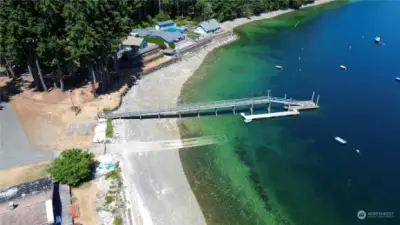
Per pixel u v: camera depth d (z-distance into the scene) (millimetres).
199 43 118125
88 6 69875
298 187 60188
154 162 63312
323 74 101938
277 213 54969
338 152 68562
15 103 77125
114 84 89188
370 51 119188
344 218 54250
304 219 54031
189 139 71000
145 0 132625
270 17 158500
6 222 42844
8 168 57844
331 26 146625
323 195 58562
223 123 77188
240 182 60781
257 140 72000
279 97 88500
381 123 77875
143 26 133500
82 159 55812
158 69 101312
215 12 145125
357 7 178500
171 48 111875
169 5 142375
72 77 90812
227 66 106438
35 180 50719
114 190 55844
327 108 83812
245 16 154375
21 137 65938
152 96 86500
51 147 63719
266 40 129375
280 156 67438
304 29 142750
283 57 113875
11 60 75750
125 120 74375
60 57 77875
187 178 60531
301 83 96438
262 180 61500
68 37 72312
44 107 76125
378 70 104562
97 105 78188
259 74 101500
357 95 90000
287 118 79750
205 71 102500
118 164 61531
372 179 61875
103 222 50000
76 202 52688
